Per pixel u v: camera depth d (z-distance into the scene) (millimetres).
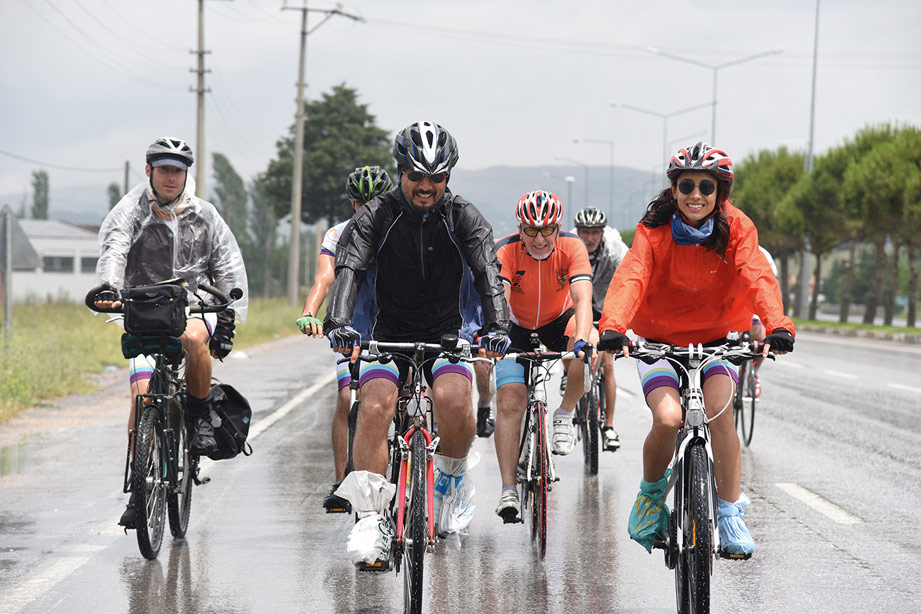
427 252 13023
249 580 14438
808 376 47500
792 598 13578
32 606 13148
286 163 174500
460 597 13766
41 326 63062
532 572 14984
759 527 17688
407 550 12453
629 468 23594
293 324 91500
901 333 91562
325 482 21672
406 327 13602
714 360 12195
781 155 148625
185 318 15219
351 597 13688
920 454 25297
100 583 14203
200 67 97062
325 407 34594
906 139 100750
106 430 28797
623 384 42781
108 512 18562
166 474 15797
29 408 33750
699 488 11617
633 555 15938
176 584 14211
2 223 43938
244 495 20312
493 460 24766
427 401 13898
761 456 25000
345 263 12648
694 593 11430
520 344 19672
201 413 17078
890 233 105562
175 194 16641
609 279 23688
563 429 18375
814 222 122312
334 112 176750
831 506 19359
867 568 15070
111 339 58531
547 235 18016
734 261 12914
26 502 19375
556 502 19859
